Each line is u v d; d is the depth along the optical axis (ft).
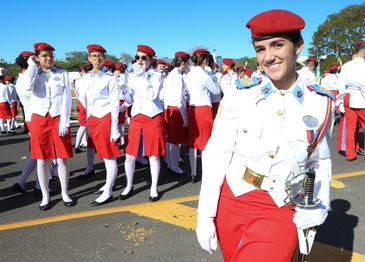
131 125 15.19
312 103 5.60
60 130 13.69
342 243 11.07
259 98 5.64
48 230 12.47
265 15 5.28
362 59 20.18
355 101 20.40
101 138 14.64
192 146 17.40
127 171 15.51
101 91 14.37
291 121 5.54
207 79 16.79
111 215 13.67
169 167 19.57
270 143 5.56
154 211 13.98
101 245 11.28
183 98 18.37
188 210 14.05
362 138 28.45
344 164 20.48
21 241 11.69
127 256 10.58
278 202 5.58
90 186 17.48
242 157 5.79
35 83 13.34
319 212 5.38
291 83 5.71
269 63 5.38
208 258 10.39
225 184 5.99
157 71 15.16
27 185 17.88
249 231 5.63
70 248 11.16
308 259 10.13
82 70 28.91
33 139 13.74
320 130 5.60
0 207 14.83
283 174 5.59
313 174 5.30
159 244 11.27
